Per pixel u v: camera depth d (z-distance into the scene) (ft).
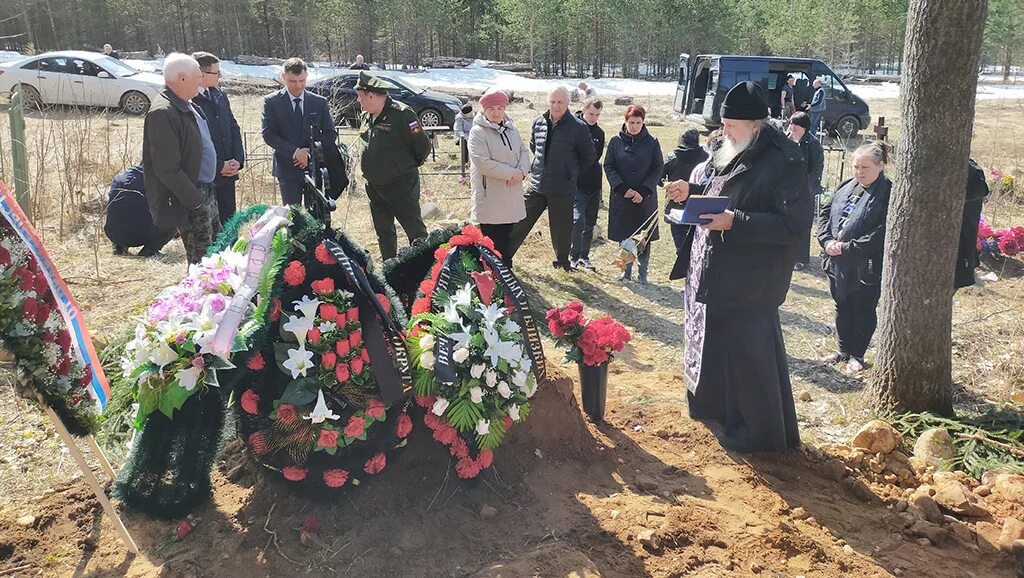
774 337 13.69
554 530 11.28
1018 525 12.05
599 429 14.23
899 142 15.79
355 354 10.51
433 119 59.62
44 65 59.16
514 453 12.78
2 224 9.93
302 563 10.43
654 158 25.25
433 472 11.98
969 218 18.15
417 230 22.77
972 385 18.31
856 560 11.32
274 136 22.67
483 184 21.75
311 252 10.81
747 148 12.61
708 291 13.25
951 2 14.38
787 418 14.23
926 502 12.81
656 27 128.26
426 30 128.98
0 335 9.78
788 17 132.87
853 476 13.89
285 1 118.21
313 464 10.95
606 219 35.22
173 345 10.18
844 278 18.92
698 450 13.91
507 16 127.95
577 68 130.00
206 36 122.42
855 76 128.98
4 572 10.10
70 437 10.32
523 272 26.00
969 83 14.84
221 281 10.69
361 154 22.11
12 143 25.39
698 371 14.29
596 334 13.76
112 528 11.07
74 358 10.43
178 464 10.90
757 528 11.69
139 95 60.34
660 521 11.64
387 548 10.75
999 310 23.53
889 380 16.47
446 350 10.96
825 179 39.75
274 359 10.59
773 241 12.57
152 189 18.17
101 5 116.37
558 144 23.98
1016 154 50.11
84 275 22.20
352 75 57.98
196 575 10.14
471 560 10.61
